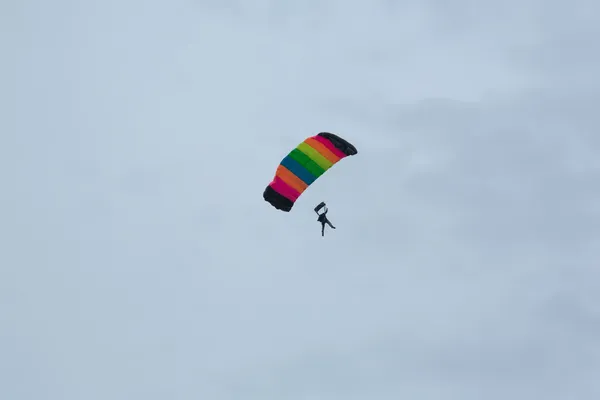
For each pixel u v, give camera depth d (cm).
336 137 9931
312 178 9925
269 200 9962
